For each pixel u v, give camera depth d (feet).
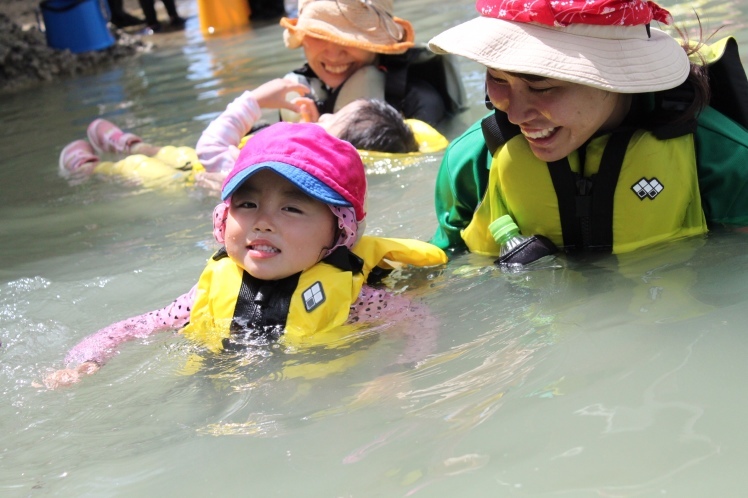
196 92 22.53
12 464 6.68
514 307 8.21
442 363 7.30
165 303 9.91
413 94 16.79
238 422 6.81
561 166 9.07
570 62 8.24
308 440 6.33
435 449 5.89
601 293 8.11
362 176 9.36
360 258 9.17
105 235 12.55
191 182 14.66
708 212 9.50
